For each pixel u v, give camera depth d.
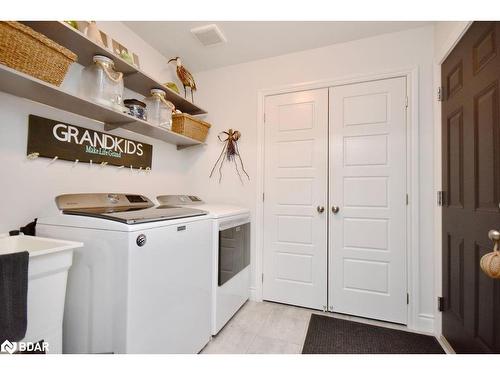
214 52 2.44
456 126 1.62
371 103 2.17
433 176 1.96
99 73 1.56
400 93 2.08
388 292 2.07
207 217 1.76
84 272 1.24
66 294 1.28
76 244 1.14
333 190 2.27
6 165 1.31
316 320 2.10
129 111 1.76
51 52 1.21
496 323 1.21
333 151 2.28
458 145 1.59
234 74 2.67
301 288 2.35
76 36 1.39
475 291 1.39
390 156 2.10
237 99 2.65
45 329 1.07
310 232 2.34
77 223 1.25
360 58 2.21
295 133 2.41
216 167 2.70
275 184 2.47
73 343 1.25
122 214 1.28
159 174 2.40
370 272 2.13
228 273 2.03
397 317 2.04
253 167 2.56
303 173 2.38
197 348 1.62
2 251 1.19
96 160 1.77
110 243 1.17
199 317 1.64
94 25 1.56
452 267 1.66
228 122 2.68
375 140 2.15
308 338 1.83
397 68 2.08
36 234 1.36
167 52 2.43
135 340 1.14
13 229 1.33
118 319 1.13
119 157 1.96
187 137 2.33
